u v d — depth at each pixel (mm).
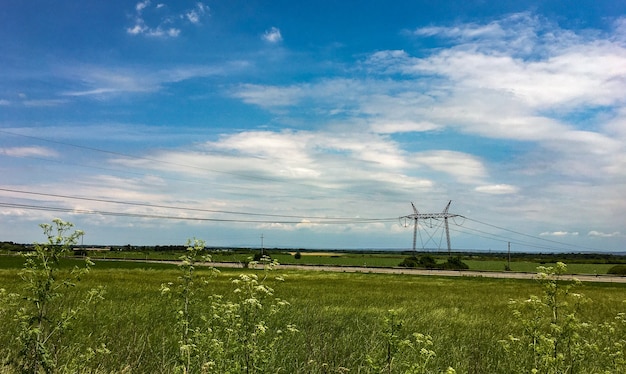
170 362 9023
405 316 19953
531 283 58375
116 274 51219
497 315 22531
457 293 39062
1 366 7113
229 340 6555
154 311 17656
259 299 7043
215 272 7141
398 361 7258
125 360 9438
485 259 165750
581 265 129750
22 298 5719
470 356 11406
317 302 26094
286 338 11617
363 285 48469
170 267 72812
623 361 7984
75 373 7086
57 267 5852
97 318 14742
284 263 113812
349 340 12758
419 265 109938
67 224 5848
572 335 7137
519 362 8234
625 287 56688
